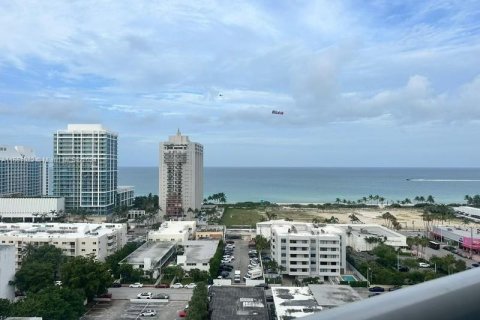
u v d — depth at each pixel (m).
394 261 98.88
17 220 171.75
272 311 68.19
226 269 100.81
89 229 113.88
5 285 73.62
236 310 63.72
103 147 186.00
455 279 4.58
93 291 72.94
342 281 89.00
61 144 185.00
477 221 180.12
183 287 85.12
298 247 97.69
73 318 61.09
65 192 184.88
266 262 104.62
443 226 151.50
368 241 118.31
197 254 103.44
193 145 193.38
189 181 192.38
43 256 91.00
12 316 55.69
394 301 4.05
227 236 144.88
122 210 188.00
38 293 64.12
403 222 180.12
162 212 190.75
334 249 97.94
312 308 62.09
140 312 69.56
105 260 95.38
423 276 85.44
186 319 58.88
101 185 185.62
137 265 92.50
